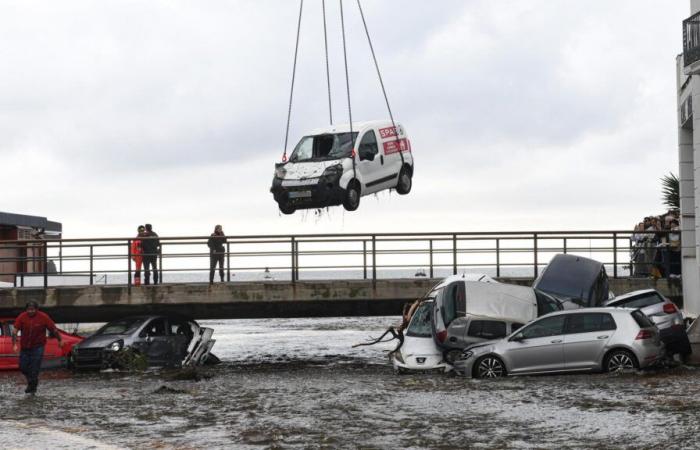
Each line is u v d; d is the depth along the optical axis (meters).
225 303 33.34
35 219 51.91
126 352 29.27
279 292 33.12
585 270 28.50
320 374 28.17
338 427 15.90
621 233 33.84
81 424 16.66
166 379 26.39
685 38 32.66
